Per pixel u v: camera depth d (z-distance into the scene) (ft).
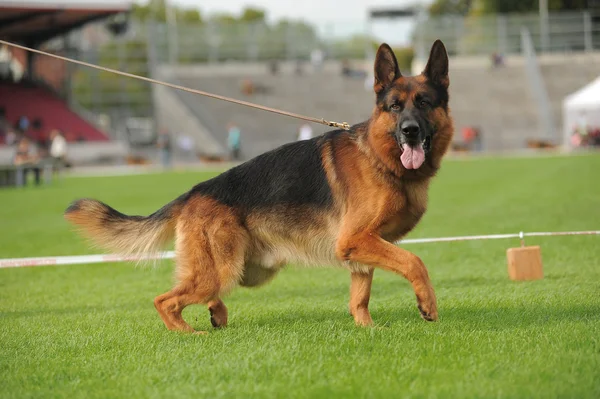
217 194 20.39
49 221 56.34
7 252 39.55
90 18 155.02
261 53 201.05
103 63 184.85
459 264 32.07
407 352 16.25
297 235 20.13
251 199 20.27
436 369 14.84
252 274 21.30
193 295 20.03
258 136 167.73
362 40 210.79
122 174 125.08
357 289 20.30
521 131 167.73
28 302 26.66
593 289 23.59
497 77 187.21
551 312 20.01
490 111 174.91
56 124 152.35
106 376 15.56
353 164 19.62
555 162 110.63
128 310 24.48
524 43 200.23
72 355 17.70
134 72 185.06
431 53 19.70
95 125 161.79
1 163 129.29
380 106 19.40
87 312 24.31
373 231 19.20
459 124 171.01
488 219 46.57
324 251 20.06
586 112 139.03
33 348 18.60
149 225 21.13
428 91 19.38
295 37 203.41
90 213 21.25
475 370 14.56
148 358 16.87
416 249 36.50
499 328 18.42
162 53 193.16
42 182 105.91
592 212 47.01
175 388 14.38
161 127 174.29
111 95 179.52
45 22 154.92
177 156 162.81
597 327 17.66
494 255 33.73
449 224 45.21
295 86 185.78
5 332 20.84
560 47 201.36
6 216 60.95
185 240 20.22
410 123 18.44
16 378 15.69
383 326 19.36
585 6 233.76
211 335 19.38
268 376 14.85
